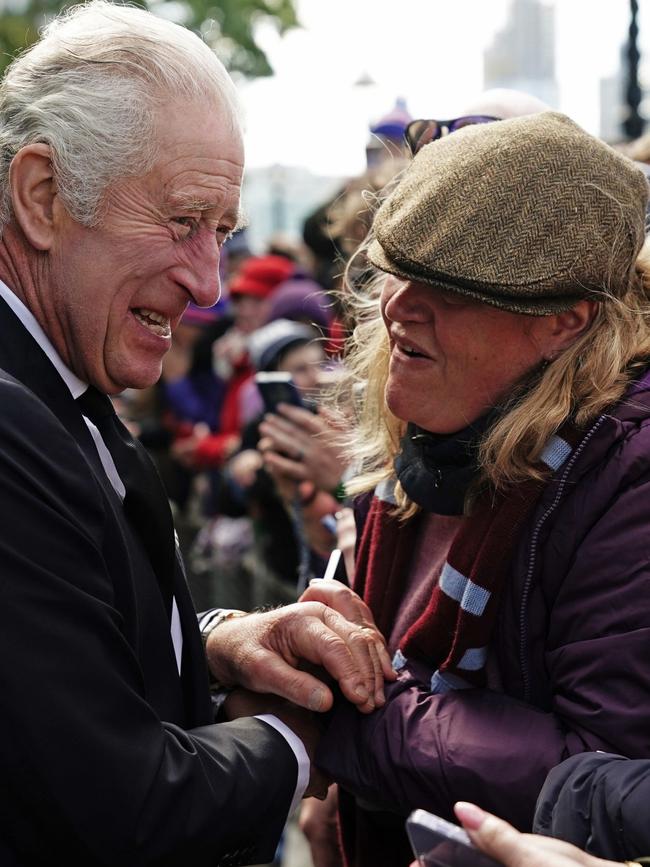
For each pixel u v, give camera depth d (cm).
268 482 348
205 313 545
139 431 516
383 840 193
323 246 424
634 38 650
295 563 351
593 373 164
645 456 158
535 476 162
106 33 165
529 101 253
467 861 128
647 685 152
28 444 151
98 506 156
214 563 439
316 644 181
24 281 169
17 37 1002
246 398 411
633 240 164
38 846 145
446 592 170
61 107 162
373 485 198
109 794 144
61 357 173
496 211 158
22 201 165
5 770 141
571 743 158
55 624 145
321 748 179
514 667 169
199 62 167
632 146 326
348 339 207
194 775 155
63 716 142
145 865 148
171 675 174
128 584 164
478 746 162
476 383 165
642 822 138
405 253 160
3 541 144
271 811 167
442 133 245
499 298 157
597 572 158
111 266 165
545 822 148
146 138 162
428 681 177
